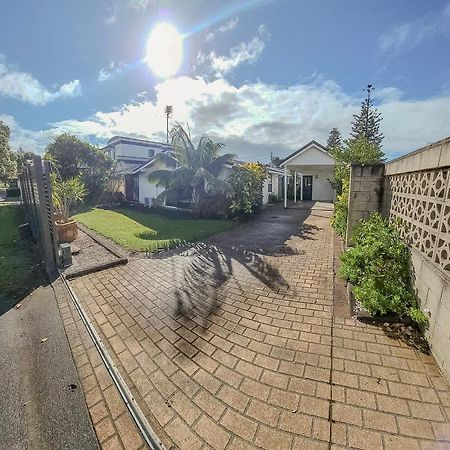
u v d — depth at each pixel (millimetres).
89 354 2576
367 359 2420
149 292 3965
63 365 2426
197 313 3332
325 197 21516
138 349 2645
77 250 5977
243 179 11156
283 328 2967
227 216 10859
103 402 2027
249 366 2375
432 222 2598
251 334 2865
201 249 6391
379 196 4992
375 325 2969
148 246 6477
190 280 4418
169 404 1996
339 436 1714
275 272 4777
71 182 7199
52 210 4977
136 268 5031
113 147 24609
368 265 3576
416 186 3115
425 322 2604
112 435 1775
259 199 12969
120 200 17891
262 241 7250
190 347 2662
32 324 3119
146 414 1916
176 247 6559
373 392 2047
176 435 1760
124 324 3104
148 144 25172
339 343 2668
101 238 7379
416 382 2133
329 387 2109
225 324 3072
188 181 11477
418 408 1896
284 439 1709
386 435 1710
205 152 11914
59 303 3633
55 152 16766
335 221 7344
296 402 1981
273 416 1873
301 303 3555
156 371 2338
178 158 12398
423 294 2725
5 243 7250
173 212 12648
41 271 4898
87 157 17484
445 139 2305
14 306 3568
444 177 2387
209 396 2062
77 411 1954
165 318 3223
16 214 13211
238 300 3674
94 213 13016
